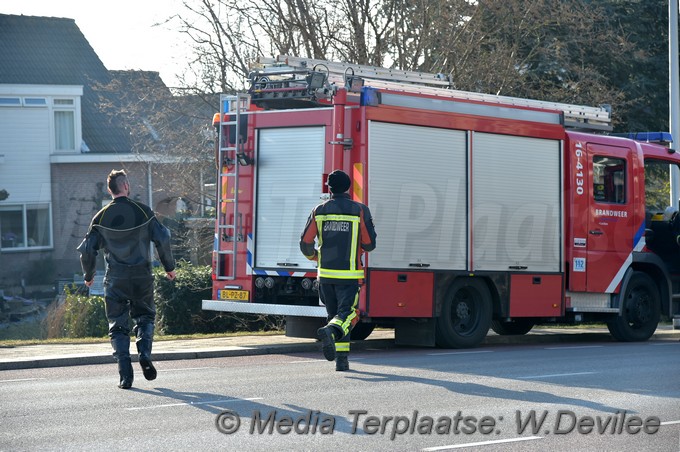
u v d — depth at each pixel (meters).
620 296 32.12
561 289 30.59
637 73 54.53
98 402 17.39
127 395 18.23
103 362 24.42
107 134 72.81
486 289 28.92
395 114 26.72
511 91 44.81
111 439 14.16
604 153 32.00
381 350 28.09
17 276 67.00
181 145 44.28
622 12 55.28
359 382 20.06
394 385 19.64
